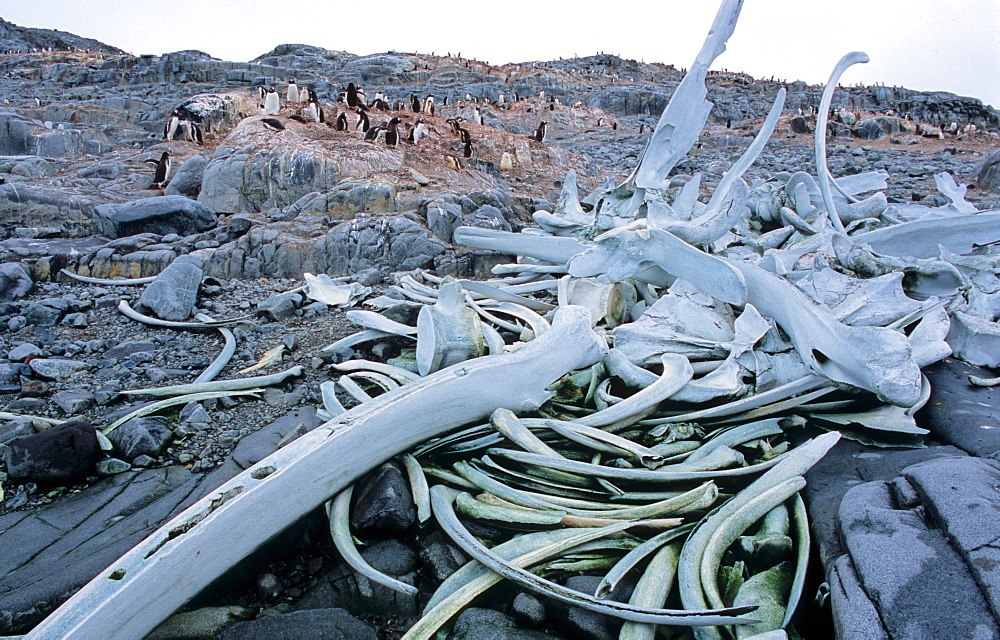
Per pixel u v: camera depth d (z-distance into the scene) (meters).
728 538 2.98
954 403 4.26
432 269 9.45
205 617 2.82
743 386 4.42
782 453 3.82
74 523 3.52
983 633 2.00
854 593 2.36
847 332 4.02
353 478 3.32
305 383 5.52
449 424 3.78
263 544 2.93
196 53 42.62
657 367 4.84
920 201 13.18
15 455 3.84
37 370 5.52
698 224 5.42
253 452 4.32
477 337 4.60
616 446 3.74
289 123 14.12
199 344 6.48
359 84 42.50
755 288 4.82
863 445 3.83
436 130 18.19
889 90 48.03
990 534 2.32
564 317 4.57
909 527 2.58
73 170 13.52
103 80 34.56
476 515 3.29
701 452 3.83
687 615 2.45
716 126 35.91
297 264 9.38
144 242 9.40
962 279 5.45
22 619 2.77
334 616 2.74
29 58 42.53
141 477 4.05
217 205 11.54
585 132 33.00
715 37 6.46
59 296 7.84
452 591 2.86
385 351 5.90
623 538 3.15
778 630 2.35
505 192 13.20
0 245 8.98
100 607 2.31
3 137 16.14
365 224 9.66
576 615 2.70
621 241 4.99
